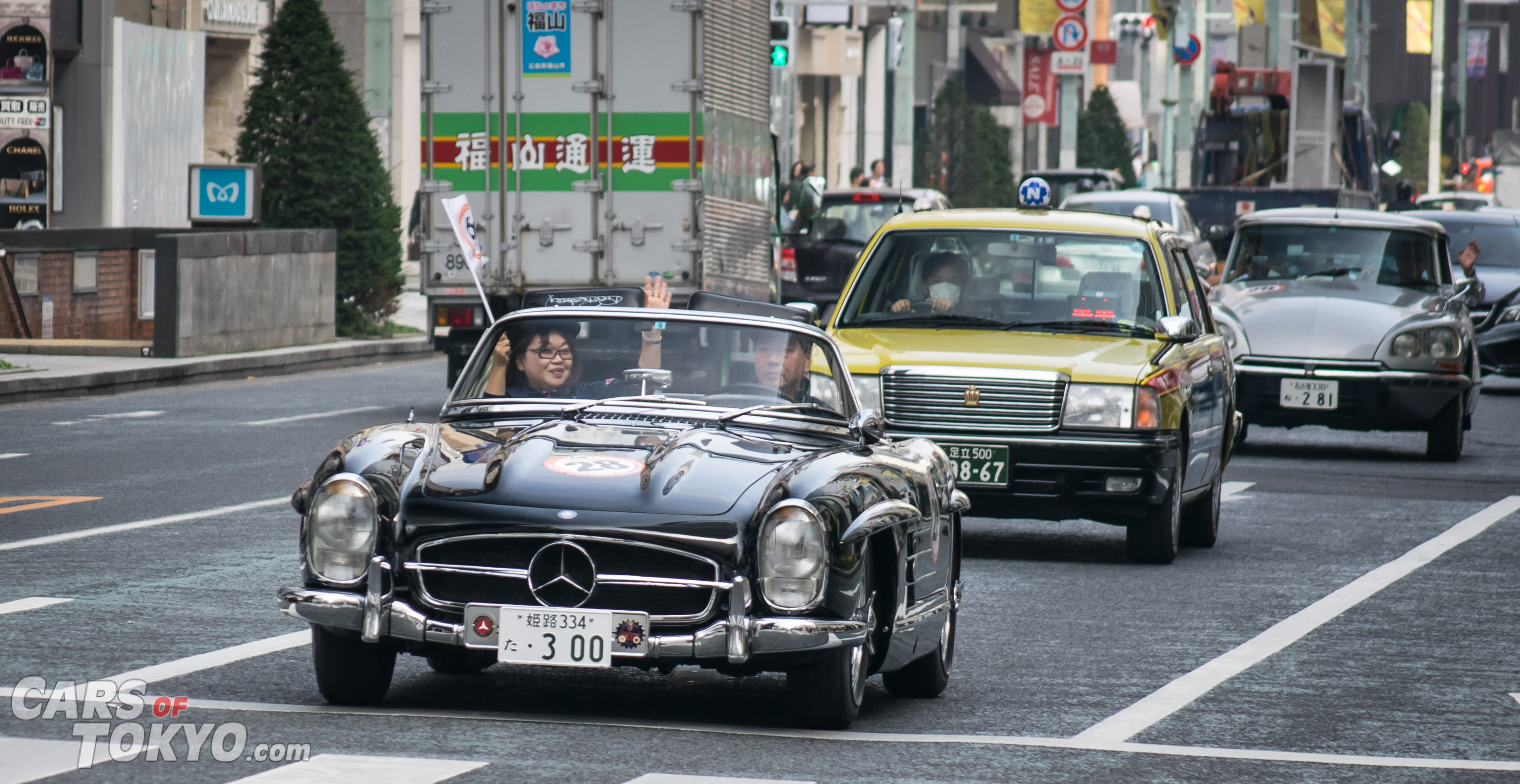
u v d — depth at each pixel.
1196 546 35.91
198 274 69.12
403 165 122.81
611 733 19.77
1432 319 50.47
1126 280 35.56
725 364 22.47
